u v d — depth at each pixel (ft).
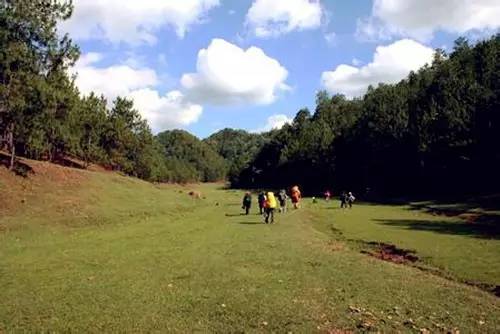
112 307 42.09
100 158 250.37
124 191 167.32
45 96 130.72
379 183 306.55
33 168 151.02
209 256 68.59
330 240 92.38
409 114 271.08
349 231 105.91
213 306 42.34
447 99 241.14
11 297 45.34
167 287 49.47
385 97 309.42
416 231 105.19
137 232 98.94
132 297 45.44
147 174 317.83
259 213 146.61
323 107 481.05
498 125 216.74
